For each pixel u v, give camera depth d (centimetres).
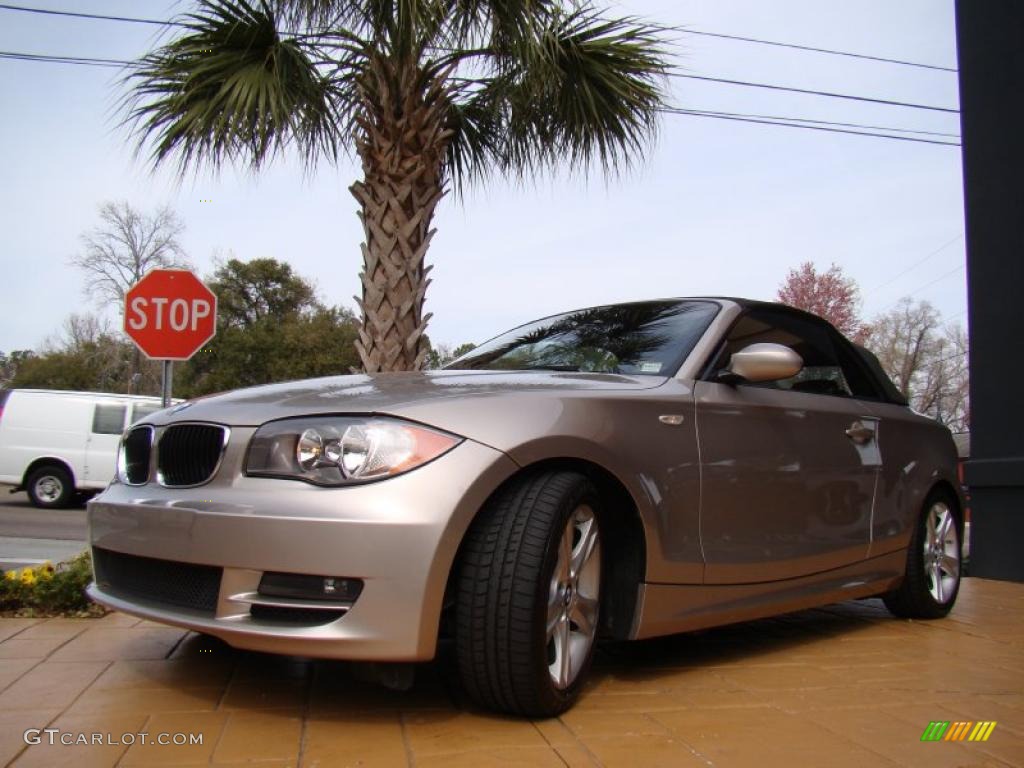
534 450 253
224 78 557
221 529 241
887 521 406
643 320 370
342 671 300
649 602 284
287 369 4138
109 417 1353
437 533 233
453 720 252
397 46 541
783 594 342
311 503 235
